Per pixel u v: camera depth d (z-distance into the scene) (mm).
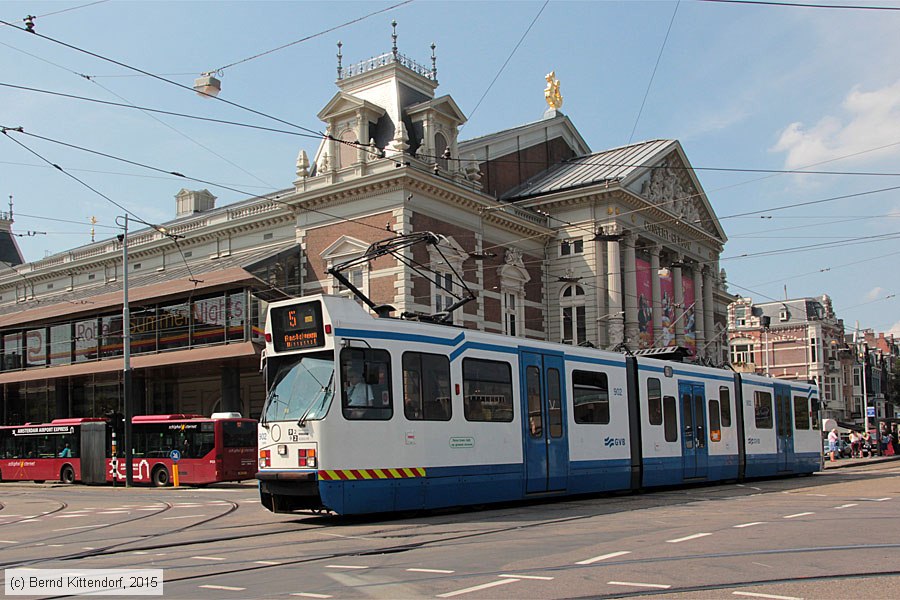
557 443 19781
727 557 10430
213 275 41188
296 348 16172
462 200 42875
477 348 18219
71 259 56656
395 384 16453
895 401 98562
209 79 21734
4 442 42781
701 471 24828
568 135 58406
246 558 11398
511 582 9086
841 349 96625
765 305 96688
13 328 51500
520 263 47688
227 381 41938
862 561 10047
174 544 13203
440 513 17438
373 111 42562
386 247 22141
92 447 38812
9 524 19375
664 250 54938
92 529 16953
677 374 24453
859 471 35250
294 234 44375
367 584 9211
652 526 13984
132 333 44906
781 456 29609
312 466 15305
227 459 34281
